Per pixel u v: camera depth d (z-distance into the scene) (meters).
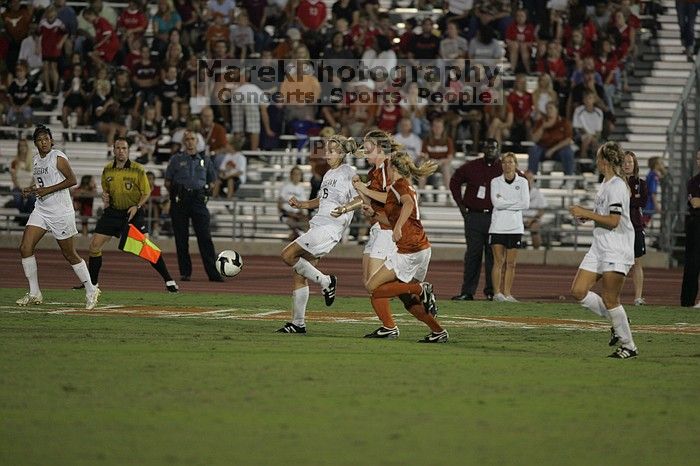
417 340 31.20
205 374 24.05
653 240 70.44
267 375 24.08
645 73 80.12
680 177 68.50
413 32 77.31
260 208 73.12
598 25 79.25
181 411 20.09
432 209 71.44
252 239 71.19
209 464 16.41
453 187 45.78
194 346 28.59
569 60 76.25
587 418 20.28
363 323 35.62
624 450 17.86
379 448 17.56
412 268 30.70
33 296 38.31
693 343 32.03
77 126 76.50
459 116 73.50
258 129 73.56
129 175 43.41
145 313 36.97
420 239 30.61
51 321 33.59
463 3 78.19
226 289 48.44
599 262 28.16
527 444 18.12
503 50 78.38
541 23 77.81
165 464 16.38
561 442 18.33
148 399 21.14
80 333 30.77
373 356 27.42
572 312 41.03
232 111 73.56
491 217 45.44
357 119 72.19
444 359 27.23
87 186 70.38
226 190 70.56
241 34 75.50
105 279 52.22
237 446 17.55
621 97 78.44
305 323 35.16
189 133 50.91
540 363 26.92
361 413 20.20
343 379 23.78
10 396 21.25
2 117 77.00
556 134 71.56
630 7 80.88
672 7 84.12
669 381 24.58
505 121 73.25
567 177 71.19
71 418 19.41
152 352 27.28
